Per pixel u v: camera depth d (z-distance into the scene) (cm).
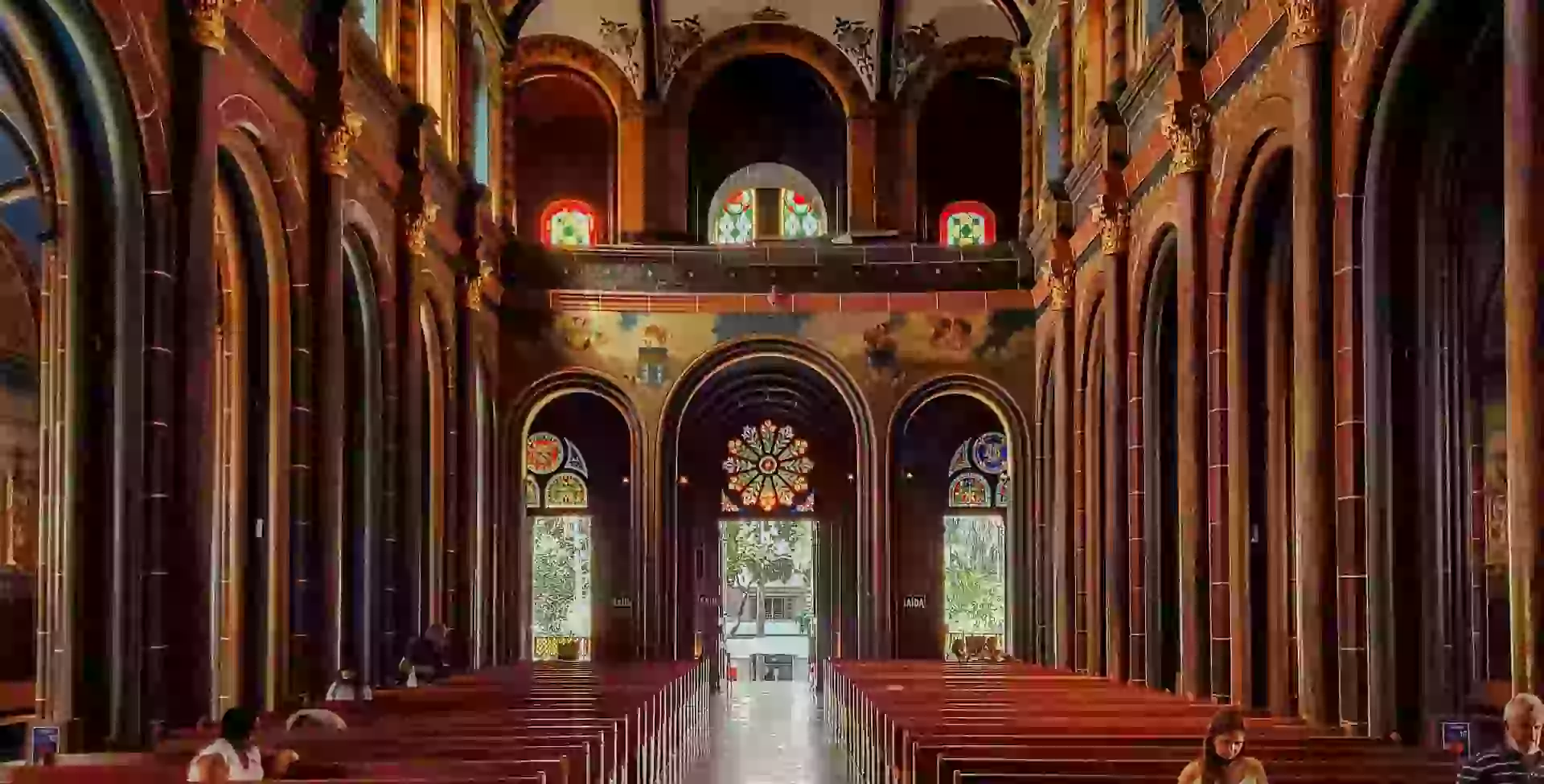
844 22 3328
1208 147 1836
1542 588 1022
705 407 3462
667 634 3067
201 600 1465
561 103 3516
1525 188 1029
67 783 992
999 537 3456
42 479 1465
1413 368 1383
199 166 1463
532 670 2548
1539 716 839
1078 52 2686
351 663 2111
